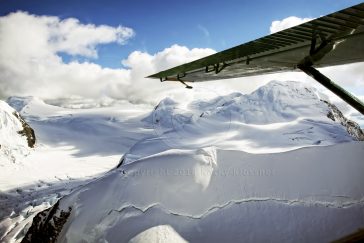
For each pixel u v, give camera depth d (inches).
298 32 66.2
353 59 75.7
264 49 78.0
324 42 66.3
